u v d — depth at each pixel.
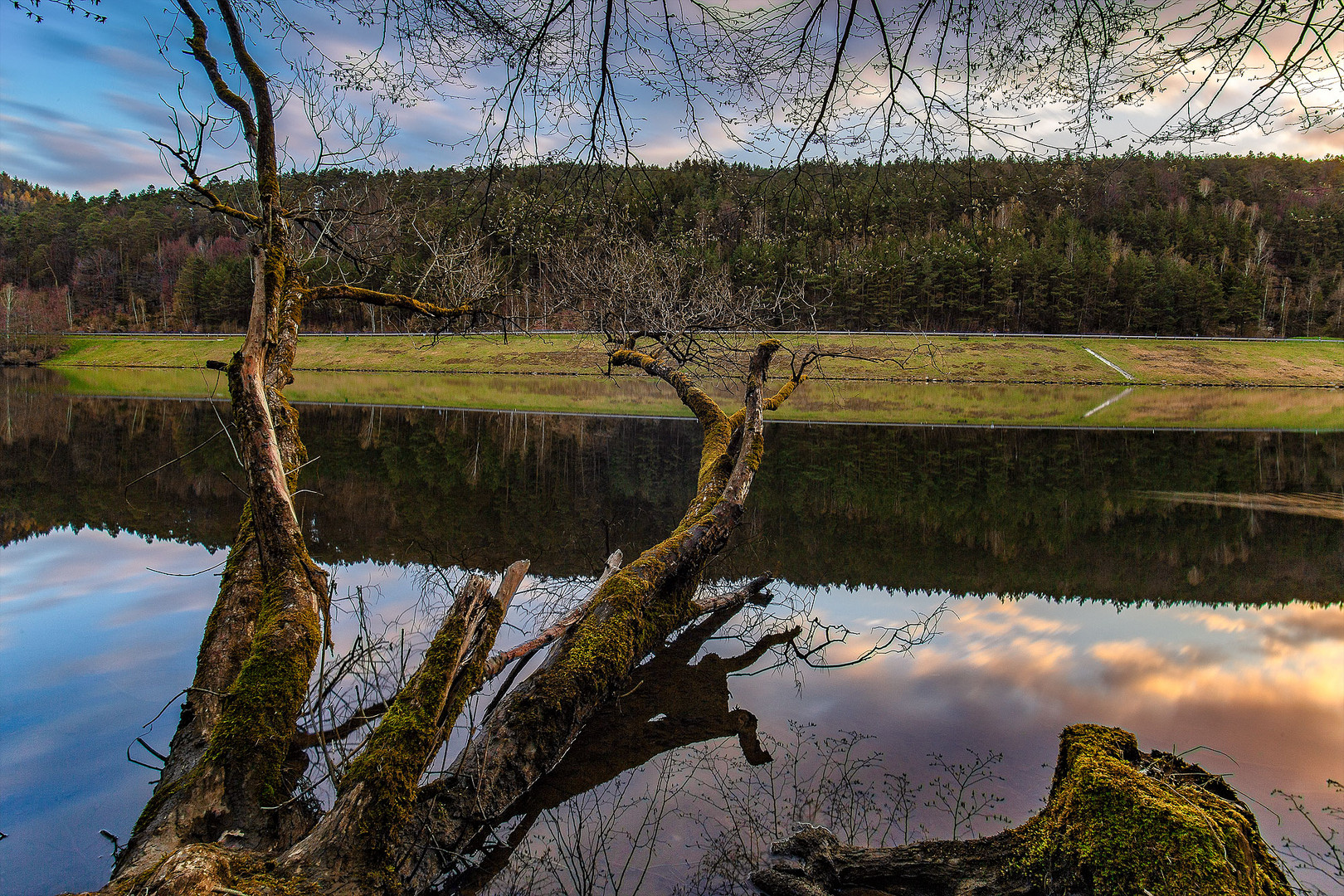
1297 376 45.59
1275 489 14.61
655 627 5.84
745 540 10.12
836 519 11.49
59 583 7.55
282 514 4.68
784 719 4.97
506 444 19.02
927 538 10.41
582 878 3.39
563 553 9.12
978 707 5.15
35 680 5.29
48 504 11.28
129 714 4.79
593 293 10.19
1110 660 6.04
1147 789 3.06
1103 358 46.56
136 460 15.12
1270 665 5.93
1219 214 60.34
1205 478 15.83
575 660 4.77
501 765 4.05
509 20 4.47
